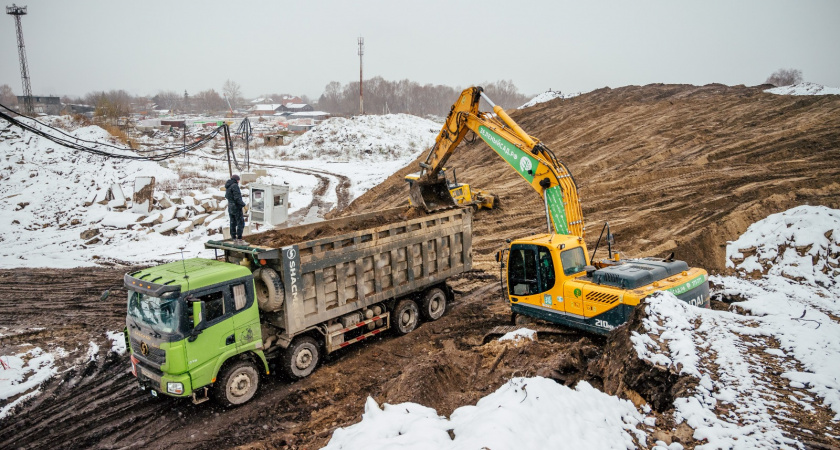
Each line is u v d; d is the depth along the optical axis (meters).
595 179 23.19
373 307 11.15
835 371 5.89
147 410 8.83
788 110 26.50
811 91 31.73
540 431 5.06
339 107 167.88
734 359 6.33
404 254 11.52
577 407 5.59
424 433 5.41
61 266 18.00
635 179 21.95
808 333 6.88
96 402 9.14
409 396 7.31
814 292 12.43
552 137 31.41
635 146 25.75
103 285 15.92
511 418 5.14
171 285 7.95
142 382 8.69
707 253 15.17
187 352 8.05
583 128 31.27
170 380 8.05
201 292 8.21
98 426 8.38
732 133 25.05
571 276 9.95
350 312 10.59
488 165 30.25
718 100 30.66
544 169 11.48
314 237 10.56
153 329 8.18
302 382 9.64
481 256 17.70
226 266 8.91
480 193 23.12
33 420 8.60
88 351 11.21
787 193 17.33
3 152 32.00
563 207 11.30
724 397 5.66
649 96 35.66
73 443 7.93
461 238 12.97
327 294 10.02
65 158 32.72
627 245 16.56
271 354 9.62
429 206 13.76
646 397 6.00
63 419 8.60
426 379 7.70
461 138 13.70
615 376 6.58
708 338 6.87
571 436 5.09
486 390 7.64
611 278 9.12
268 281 9.06
